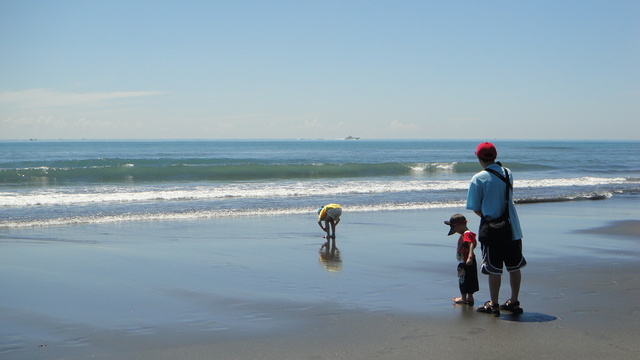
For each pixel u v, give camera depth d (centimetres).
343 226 1291
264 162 4988
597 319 553
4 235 1133
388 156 7131
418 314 574
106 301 631
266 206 1659
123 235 1143
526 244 1034
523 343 480
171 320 554
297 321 550
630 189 2325
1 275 764
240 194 1975
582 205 1788
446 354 454
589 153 8412
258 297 649
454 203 1755
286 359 444
